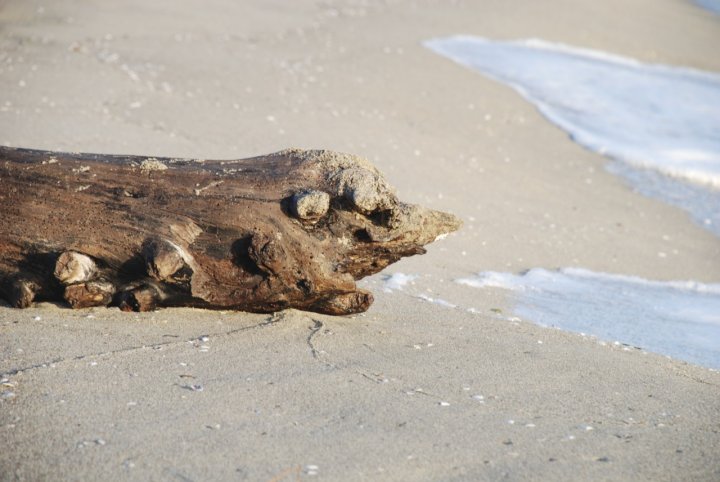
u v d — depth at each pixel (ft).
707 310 25.80
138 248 17.49
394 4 66.39
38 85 37.70
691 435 14.84
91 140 31.55
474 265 26.91
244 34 51.75
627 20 70.59
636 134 45.55
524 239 30.01
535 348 18.95
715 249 32.24
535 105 47.44
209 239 17.54
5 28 47.06
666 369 18.76
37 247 17.70
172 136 33.42
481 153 38.83
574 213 33.86
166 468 12.17
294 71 45.16
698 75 59.00
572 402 15.80
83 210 17.84
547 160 39.93
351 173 17.46
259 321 18.34
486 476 12.66
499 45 59.31
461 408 14.90
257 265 17.39
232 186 17.79
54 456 12.32
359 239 17.84
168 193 17.85
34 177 18.07
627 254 30.48
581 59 59.06
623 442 14.26
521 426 14.43
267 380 15.30
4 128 31.68
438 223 18.30
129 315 17.88
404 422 14.11
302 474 12.25
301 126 36.96
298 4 61.87
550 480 12.71
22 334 16.49
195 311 18.47
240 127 35.68
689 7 78.89
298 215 17.30
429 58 52.06
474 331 19.85
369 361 16.79
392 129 39.09
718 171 40.68
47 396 13.99
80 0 54.60
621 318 24.04
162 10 54.54
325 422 13.88
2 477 11.78
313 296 18.17
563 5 71.51
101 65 41.83
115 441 12.78
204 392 14.58
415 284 23.95
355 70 47.24
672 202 37.04
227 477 12.05
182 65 43.52
